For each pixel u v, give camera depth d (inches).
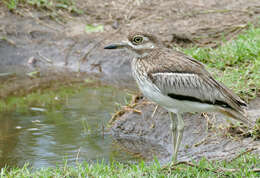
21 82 652.1
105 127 508.7
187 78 377.7
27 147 455.8
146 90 391.2
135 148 461.7
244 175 353.1
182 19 744.3
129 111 522.3
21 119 526.9
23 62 711.7
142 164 380.2
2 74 681.0
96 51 709.3
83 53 711.7
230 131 447.5
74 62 703.7
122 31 736.3
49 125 511.5
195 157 417.1
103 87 633.6
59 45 729.0
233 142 432.8
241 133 443.5
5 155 438.3
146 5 789.9
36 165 415.8
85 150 451.8
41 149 451.2
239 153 398.6
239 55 564.4
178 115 392.8
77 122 520.1
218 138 445.1
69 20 767.1
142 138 488.7
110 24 754.2
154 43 400.5
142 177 358.9
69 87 634.8
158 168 374.9
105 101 578.2
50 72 688.4
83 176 363.3
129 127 502.6
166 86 378.0
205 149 432.8
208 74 389.4
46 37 740.7
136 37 397.4
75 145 463.2
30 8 774.5
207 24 722.2
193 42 684.1
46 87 634.2
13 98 594.6
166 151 455.2
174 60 385.7
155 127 494.9
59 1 791.7
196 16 746.8
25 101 584.4
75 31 746.8
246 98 488.7
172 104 385.7
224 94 380.2
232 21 719.7
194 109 385.7
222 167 366.6
